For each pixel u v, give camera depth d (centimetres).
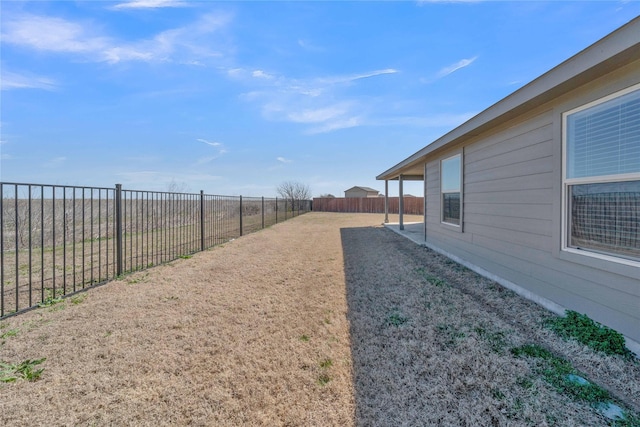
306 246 759
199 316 310
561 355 227
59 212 816
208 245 776
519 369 208
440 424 160
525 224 357
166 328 281
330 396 184
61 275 483
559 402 175
